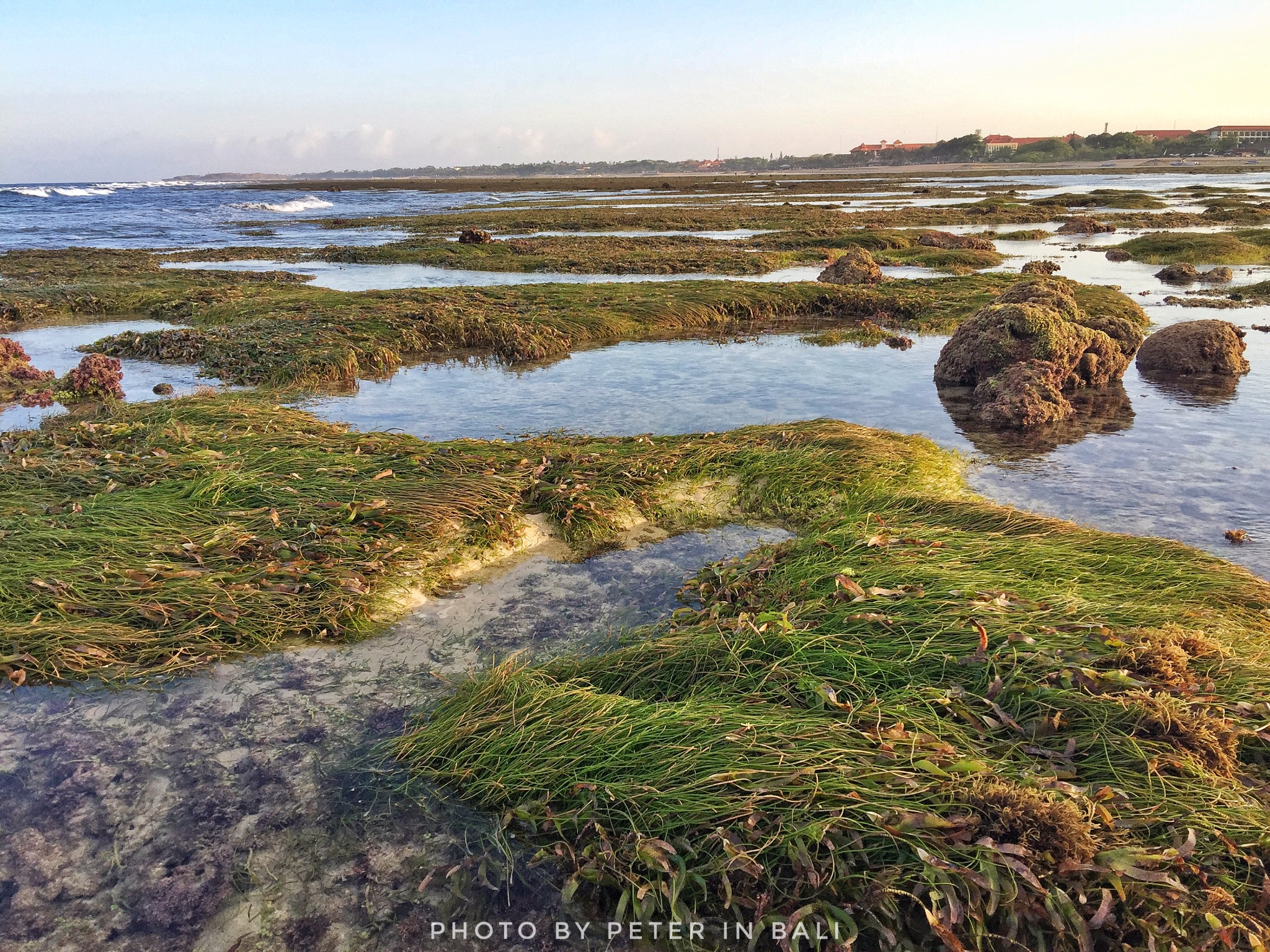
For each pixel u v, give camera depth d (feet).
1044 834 10.43
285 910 11.28
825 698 13.94
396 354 51.62
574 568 22.57
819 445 31.09
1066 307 47.70
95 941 10.77
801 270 99.25
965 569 18.98
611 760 12.90
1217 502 27.37
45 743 14.52
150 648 17.12
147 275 88.43
